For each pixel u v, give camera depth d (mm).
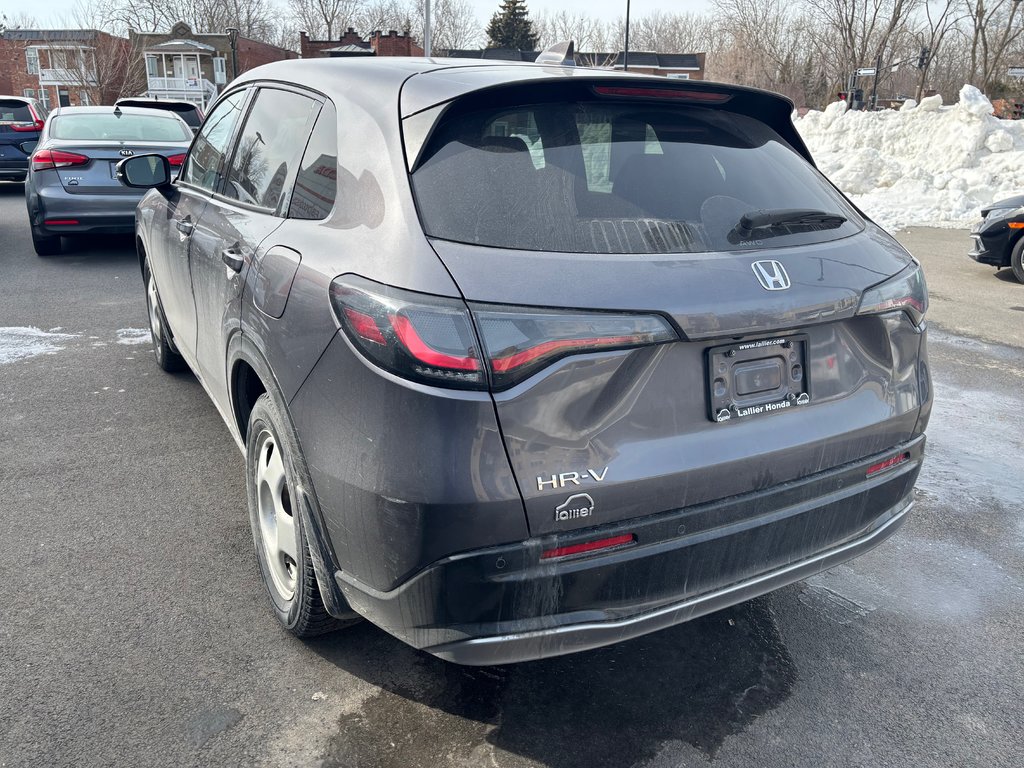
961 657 2828
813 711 2547
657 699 2578
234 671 2621
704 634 2920
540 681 2639
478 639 1997
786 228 2385
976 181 15398
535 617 2010
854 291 2348
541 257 2016
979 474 4312
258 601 2988
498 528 1934
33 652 2674
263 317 2490
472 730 2416
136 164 4184
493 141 2232
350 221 2277
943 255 10875
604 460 2014
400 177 2188
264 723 2408
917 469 2682
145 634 2785
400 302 1947
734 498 2195
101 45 63281
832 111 19812
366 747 2338
